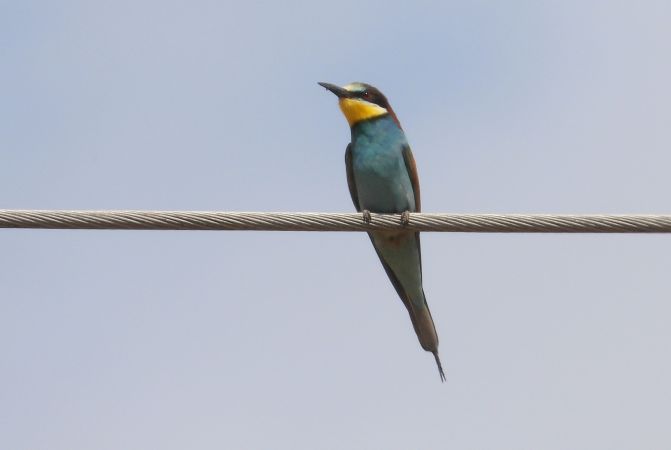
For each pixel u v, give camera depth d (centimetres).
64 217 1005
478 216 1034
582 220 1020
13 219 998
